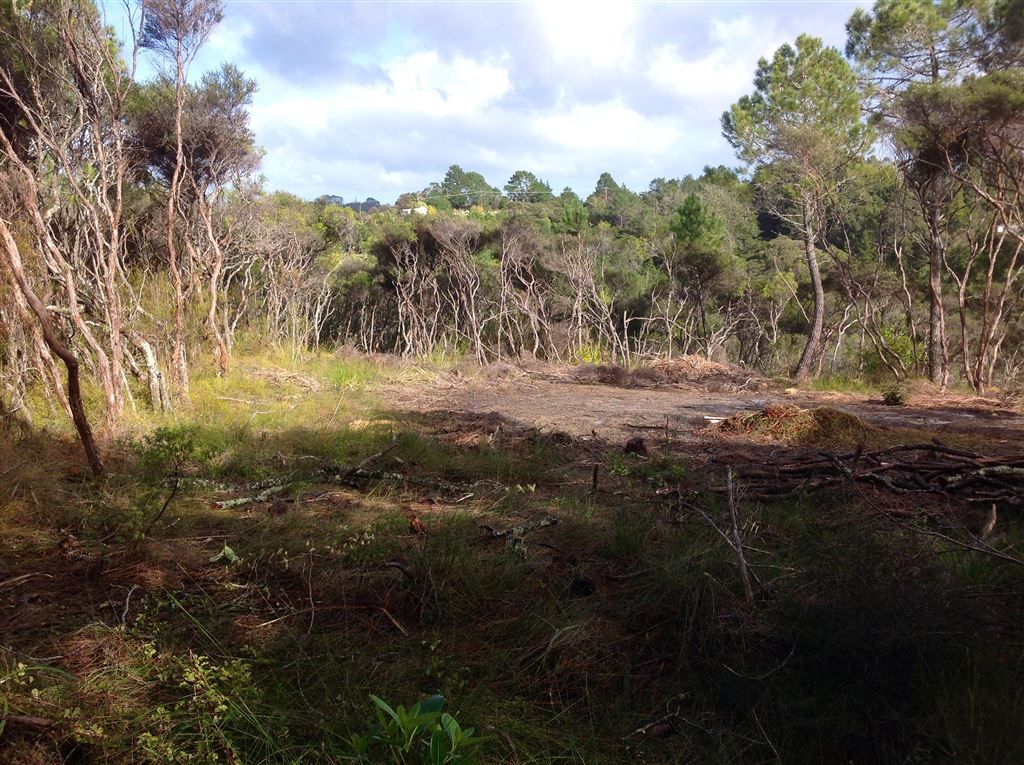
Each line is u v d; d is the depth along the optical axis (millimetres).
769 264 31109
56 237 9078
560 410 10500
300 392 10703
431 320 26984
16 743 2195
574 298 28047
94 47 7984
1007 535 4062
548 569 3684
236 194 16422
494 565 3615
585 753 2385
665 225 29219
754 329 28438
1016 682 2533
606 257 30531
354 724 2357
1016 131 14133
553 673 2791
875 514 4387
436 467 6008
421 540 3975
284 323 18812
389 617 3129
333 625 3102
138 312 9719
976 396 12930
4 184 7246
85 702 2432
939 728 2375
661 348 28391
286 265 20156
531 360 19000
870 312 22188
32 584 3406
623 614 3213
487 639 3029
